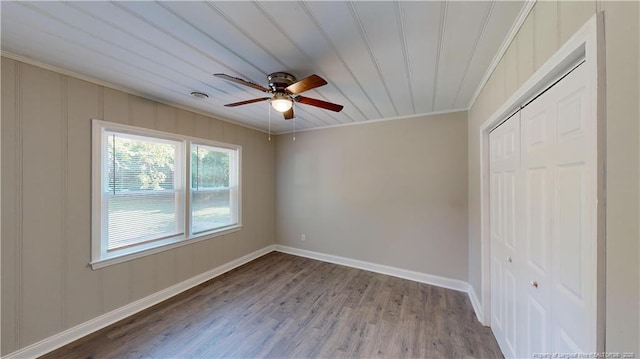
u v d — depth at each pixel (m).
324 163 3.91
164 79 2.06
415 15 1.23
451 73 1.92
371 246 3.52
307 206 4.08
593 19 0.71
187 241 2.91
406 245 3.26
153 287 2.56
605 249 0.69
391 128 3.36
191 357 1.79
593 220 0.72
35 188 1.78
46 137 1.82
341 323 2.22
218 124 3.34
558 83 1.03
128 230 2.39
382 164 3.43
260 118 3.40
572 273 0.95
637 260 0.58
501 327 1.84
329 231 3.87
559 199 1.04
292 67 1.82
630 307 0.61
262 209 4.16
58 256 1.89
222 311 2.41
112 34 1.41
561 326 1.03
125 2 1.13
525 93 1.24
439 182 3.07
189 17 1.26
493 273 2.03
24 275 1.73
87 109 2.04
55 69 1.84
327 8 1.18
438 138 3.07
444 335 2.04
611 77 0.66
